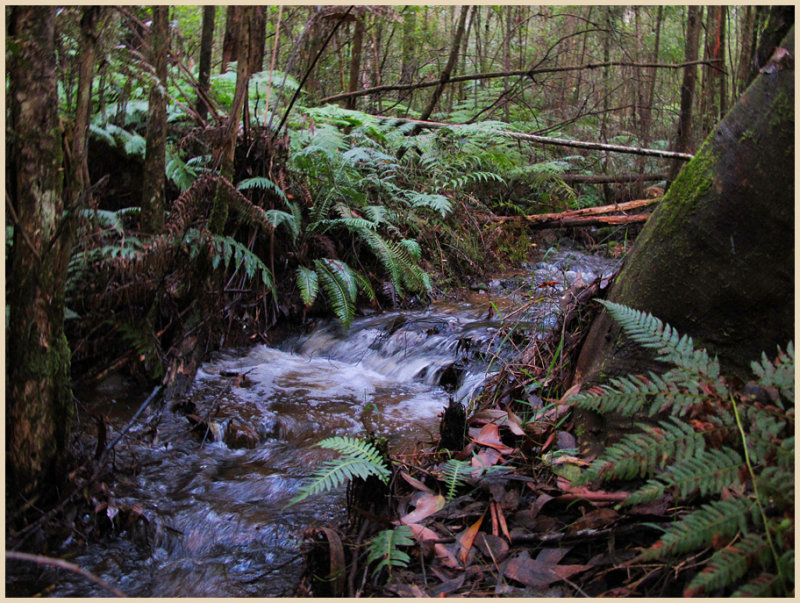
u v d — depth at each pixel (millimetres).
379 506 2002
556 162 8625
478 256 6625
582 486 1922
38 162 2010
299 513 2479
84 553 2221
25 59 1945
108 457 2541
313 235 5121
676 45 12492
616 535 1758
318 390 3887
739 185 1849
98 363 3447
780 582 1276
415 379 4094
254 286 4727
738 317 1907
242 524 2395
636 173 9945
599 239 8289
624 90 12031
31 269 2072
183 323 3670
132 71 3039
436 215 6570
